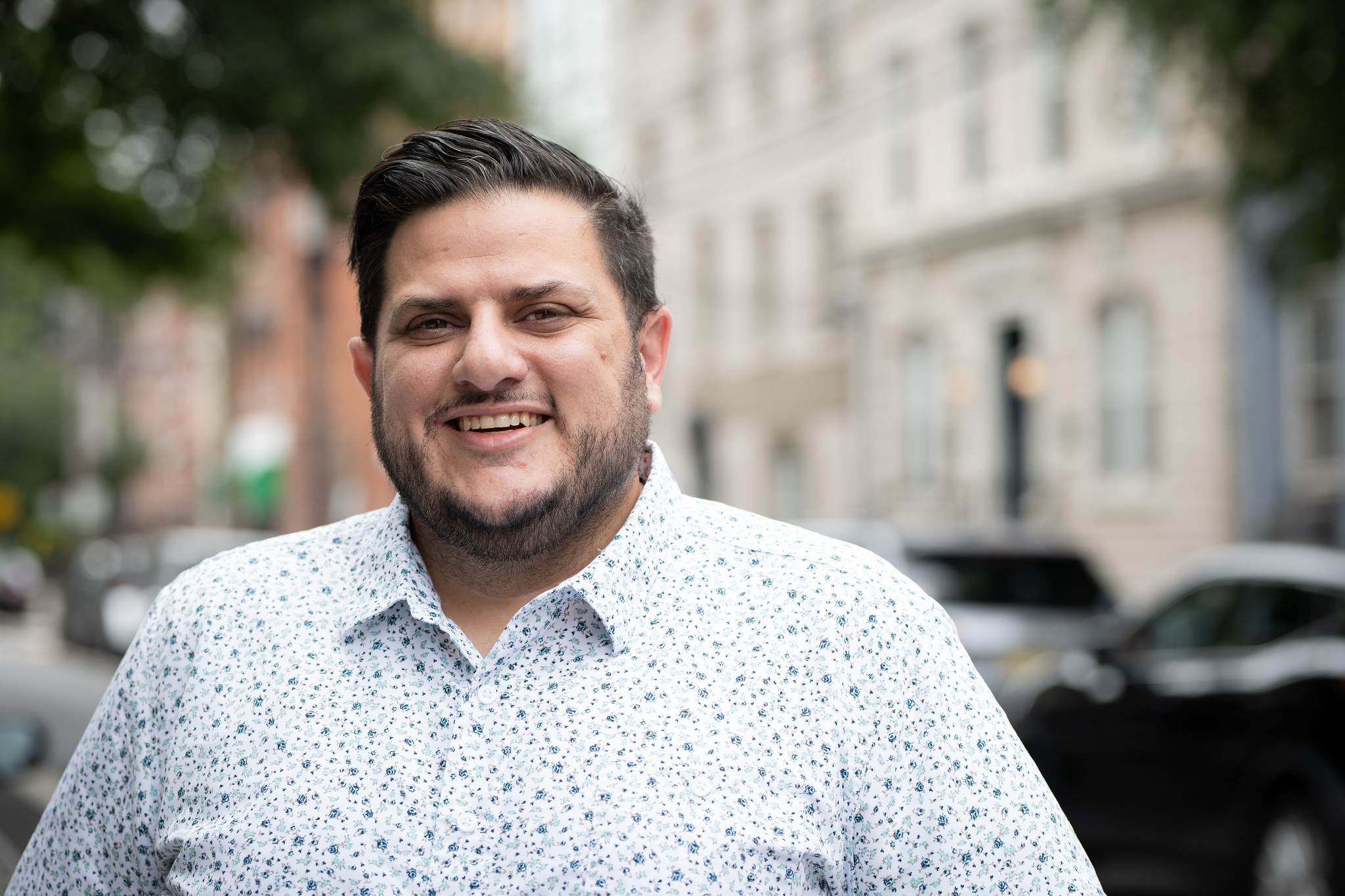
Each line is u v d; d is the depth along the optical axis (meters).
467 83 11.19
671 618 1.65
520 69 11.99
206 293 13.82
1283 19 8.09
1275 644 5.86
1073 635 8.36
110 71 10.83
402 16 11.10
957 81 20.02
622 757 1.56
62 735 7.89
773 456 24.89
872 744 1.62
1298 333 15.50
